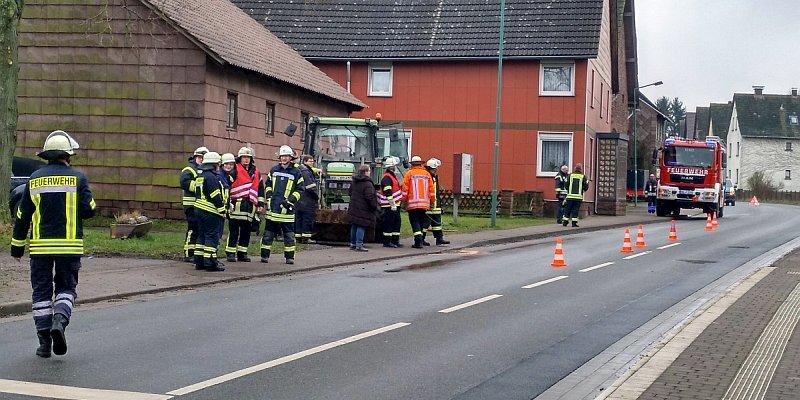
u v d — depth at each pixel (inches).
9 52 743.7
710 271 708.7
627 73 2161.7
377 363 356.2
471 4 1667.1
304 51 1637.6
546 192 1579.7
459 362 361.7
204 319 449.1
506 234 1066.1
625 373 332.2
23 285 524.4
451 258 796.0
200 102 976.3
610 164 1688.0
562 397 306.5
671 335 408.8
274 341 395.5
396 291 564.1
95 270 610.5
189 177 670.5
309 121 1013.8
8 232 723.4
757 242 1027.9
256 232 915.4
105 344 383.6
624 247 877.2
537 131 1582.2
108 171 997.2
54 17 1004.6
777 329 423.5
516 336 419.8
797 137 4160.9
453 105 1610.5
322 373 337.1
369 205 828.6
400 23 1663.4
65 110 1005.2
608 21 1846.7
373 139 1011.3
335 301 516.7
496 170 1193.4
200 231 634.2
